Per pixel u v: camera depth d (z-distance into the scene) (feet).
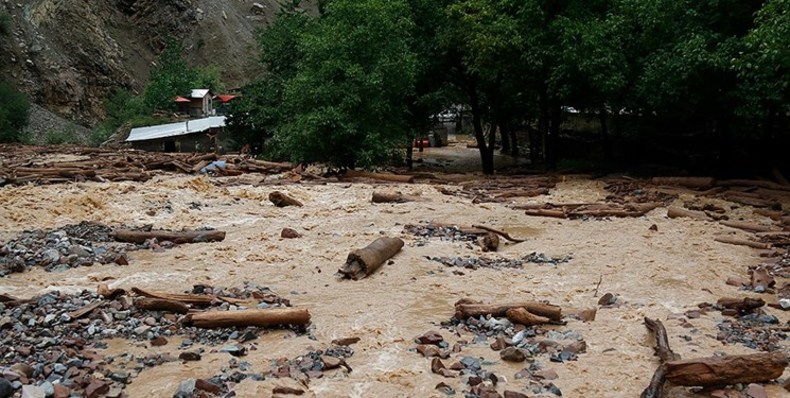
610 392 21.59
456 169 109.81
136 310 29.32
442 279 36.27
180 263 39.24
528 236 48.65
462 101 104.63
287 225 51.78
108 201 57.57
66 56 185.78
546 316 28.60
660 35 73.61
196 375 22.57
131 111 172.35
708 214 55.72
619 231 49.70
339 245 44.50
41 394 20.07
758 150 79.97
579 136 110.42
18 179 66.39
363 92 77.56
